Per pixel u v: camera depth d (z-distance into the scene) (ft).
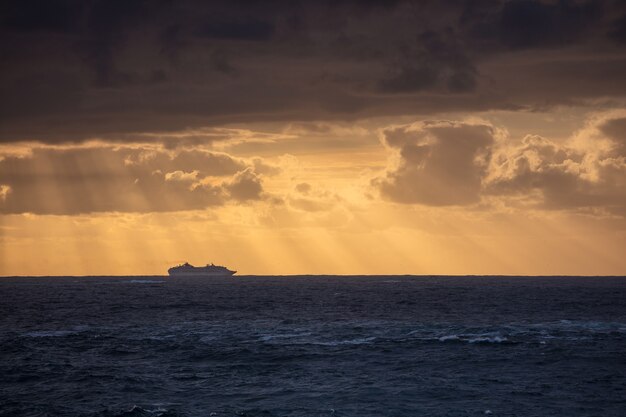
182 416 208.44
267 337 393.09
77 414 209.97
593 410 214.90
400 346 346.54
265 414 211.00
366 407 219.00
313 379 262.88
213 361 304.09
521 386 248.32
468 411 213.66
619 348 337.93
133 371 280.31
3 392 241.14
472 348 338.75
